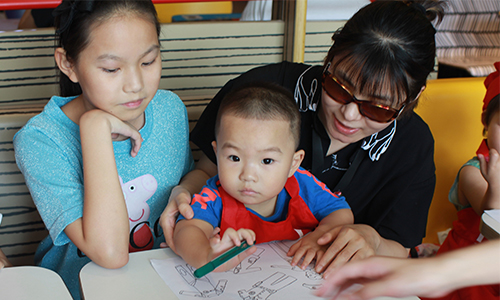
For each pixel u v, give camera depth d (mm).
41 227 1231
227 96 914
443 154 1583
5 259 811
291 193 935
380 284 473
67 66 820
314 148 1077
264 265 752
